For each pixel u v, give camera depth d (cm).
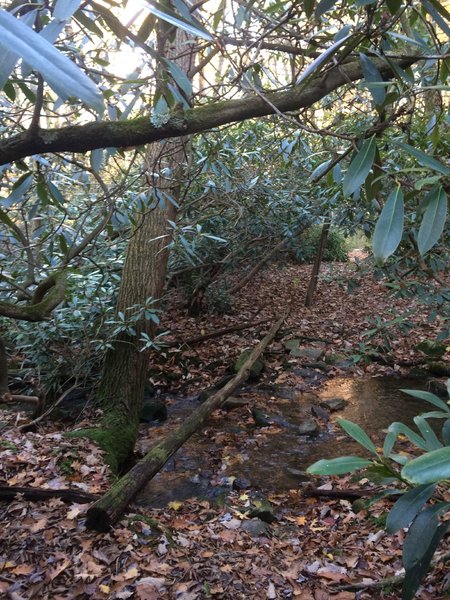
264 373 587
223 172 431
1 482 305
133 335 418
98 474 335
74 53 155
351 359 595
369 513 306
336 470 100
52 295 199
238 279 784
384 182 255
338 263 1004
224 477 376
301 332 702
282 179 562
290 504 337
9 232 303
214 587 237
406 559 95
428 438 113
